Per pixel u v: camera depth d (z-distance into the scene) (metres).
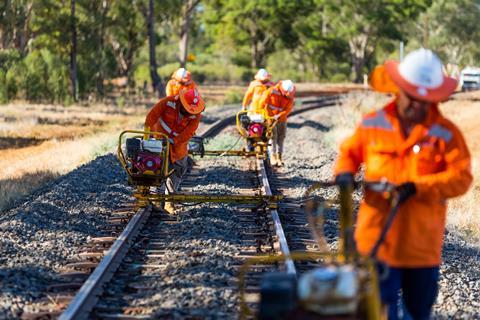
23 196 22.17
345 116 55.34
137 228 17.27
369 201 8.86
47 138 45.16
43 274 13.91
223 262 14.77
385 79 9.27
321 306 7.38
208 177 25.94
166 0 108.31
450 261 16.39
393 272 8.71
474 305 13.52
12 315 11.59
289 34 154.88
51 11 86.31
